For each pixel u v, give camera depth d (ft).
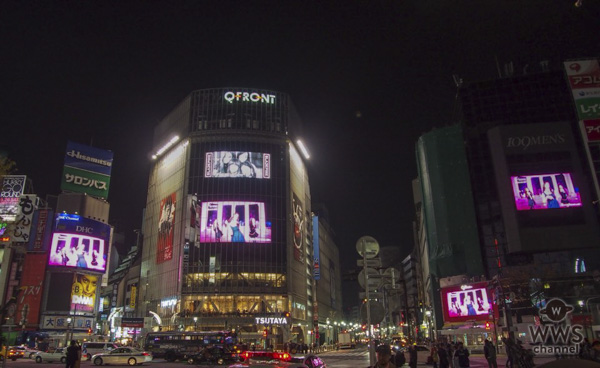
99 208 333.21
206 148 334.24
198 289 297.12
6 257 285.84
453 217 253.03
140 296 354.95
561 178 232.53
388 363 21.53
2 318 100.83
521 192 232.73
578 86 209.56
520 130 243.19
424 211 271.90
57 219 301.22
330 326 504.43
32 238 295.28
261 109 350.23
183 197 324.19
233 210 315.99
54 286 289.74
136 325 267.59
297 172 369.30
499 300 119.96
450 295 219.41
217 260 303.48
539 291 178.91
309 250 412.98
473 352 191.62
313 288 419.54
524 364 63.87
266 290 301.43
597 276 178.09
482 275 226.99
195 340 171.63
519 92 261.03
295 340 311.88
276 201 326.85
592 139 189.16
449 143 269.23
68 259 297.53
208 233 309.63
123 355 140.05
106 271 321.32
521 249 223.51
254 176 328.29
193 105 349.61
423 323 333.01
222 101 348.38
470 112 264.31
